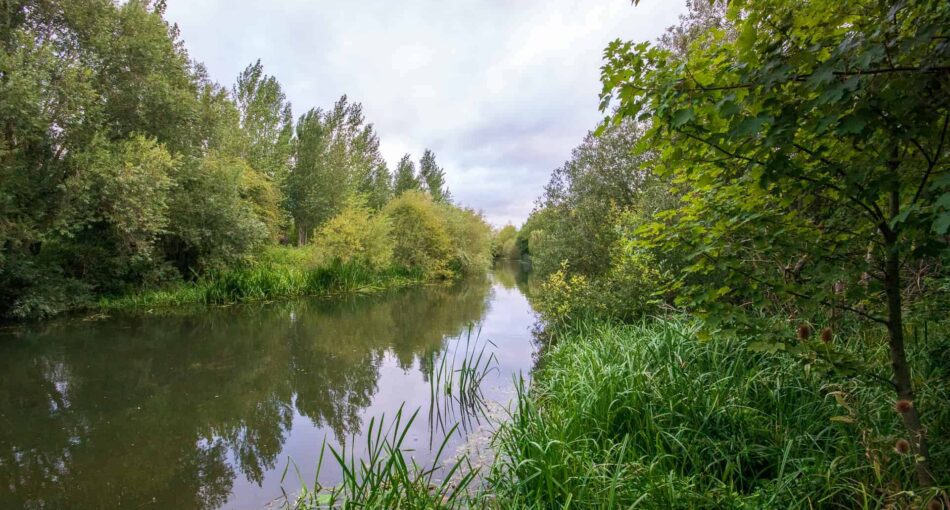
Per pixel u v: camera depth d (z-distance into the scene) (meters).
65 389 6.12
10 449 4.44
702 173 2.30
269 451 4.42
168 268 13.09
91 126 10.66
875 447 2.38
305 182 26.66
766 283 2.17
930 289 2.99
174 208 13.02
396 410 5.41
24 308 9.52
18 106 8.75
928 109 1.48
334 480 3.80
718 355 3.81
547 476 2.66
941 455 2.27
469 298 16.41
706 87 1.79
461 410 5.31
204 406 5.59
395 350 8.33
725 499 2.43
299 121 29.31
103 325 9.95
